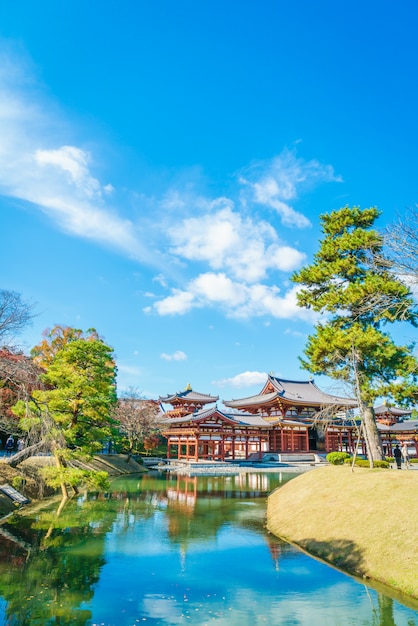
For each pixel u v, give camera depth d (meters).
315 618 11.60
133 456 63.56
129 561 16.39
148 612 11.93
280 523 22.31
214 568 15.74
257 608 12.26
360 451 76.81
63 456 27.81
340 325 31.78
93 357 31.17
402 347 28.28
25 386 25.34
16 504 26.06
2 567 15.21
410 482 20.48
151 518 24.47
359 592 13.48
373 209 33.00
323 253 33.47
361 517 18.45
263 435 75.00
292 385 88.69
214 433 66.94
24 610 11.91
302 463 68.25
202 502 30.53
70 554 17.09
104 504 28.77
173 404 89.06
